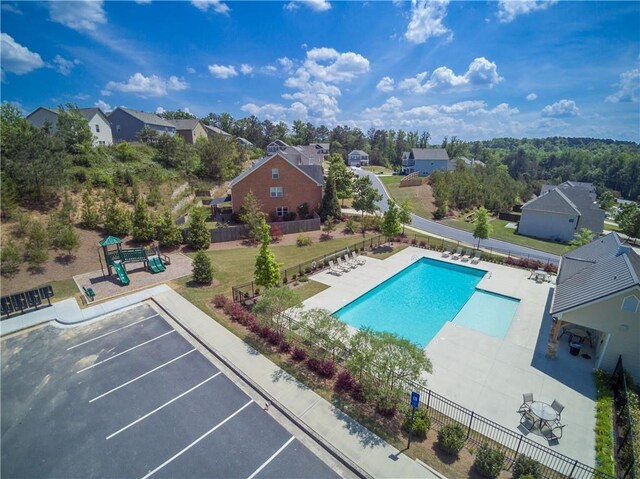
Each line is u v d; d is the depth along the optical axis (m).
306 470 9.11
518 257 29.14
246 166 63.53
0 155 25.83
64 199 28.05
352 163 107.94
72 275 21.92
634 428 9.93
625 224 41.19
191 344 14.95
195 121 74.06
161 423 10.59
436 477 8.73
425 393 12.07
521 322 17.55
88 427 10.42
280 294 14.80
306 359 13.65
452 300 20.94
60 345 14.79
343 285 22.03
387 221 30.95
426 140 128.00
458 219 47.59
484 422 10.34
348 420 10.64
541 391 12.40
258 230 30.08
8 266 20.03
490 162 132.75
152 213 30.84
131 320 16.98
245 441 9.98
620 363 12.77
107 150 40.12
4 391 11.96
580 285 15.29
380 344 11.30
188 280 21.69
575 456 9.70
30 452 9.55
